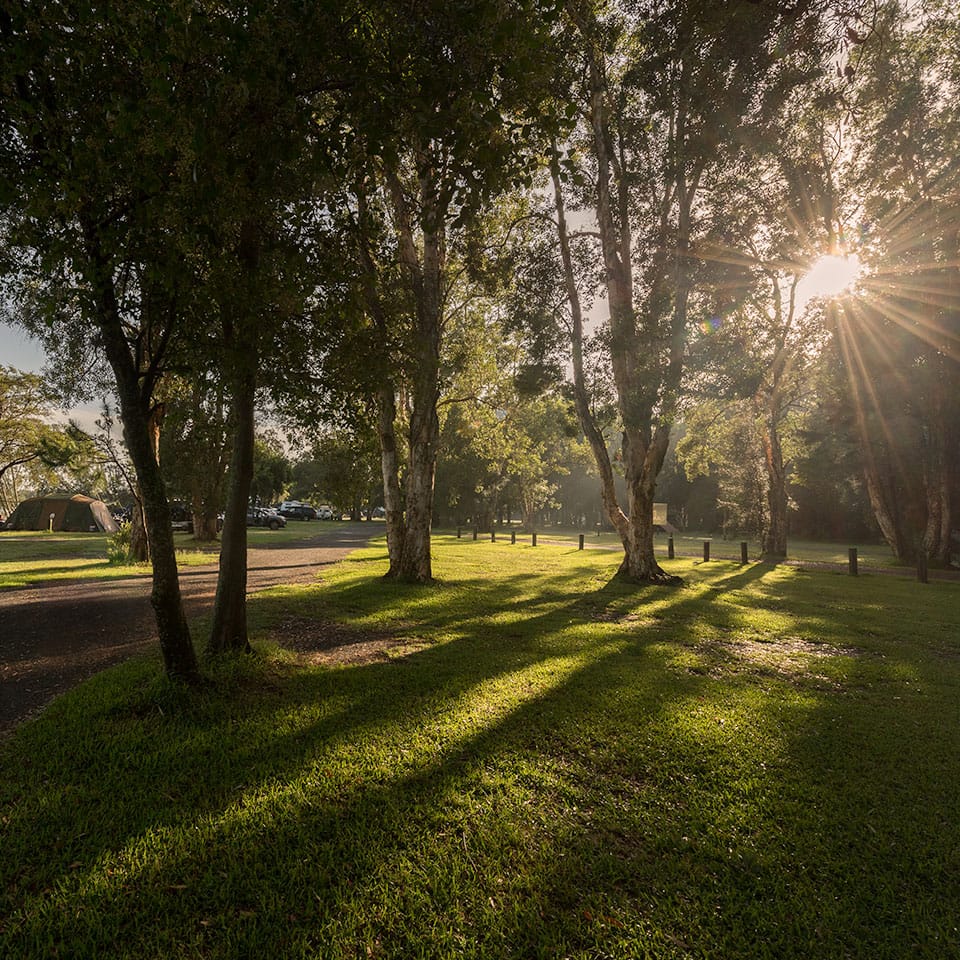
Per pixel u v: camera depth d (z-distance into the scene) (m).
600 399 14.06
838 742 4.65
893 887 2.86
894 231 20.75
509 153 4.14
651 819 3.41
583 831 3.25
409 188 12.42
